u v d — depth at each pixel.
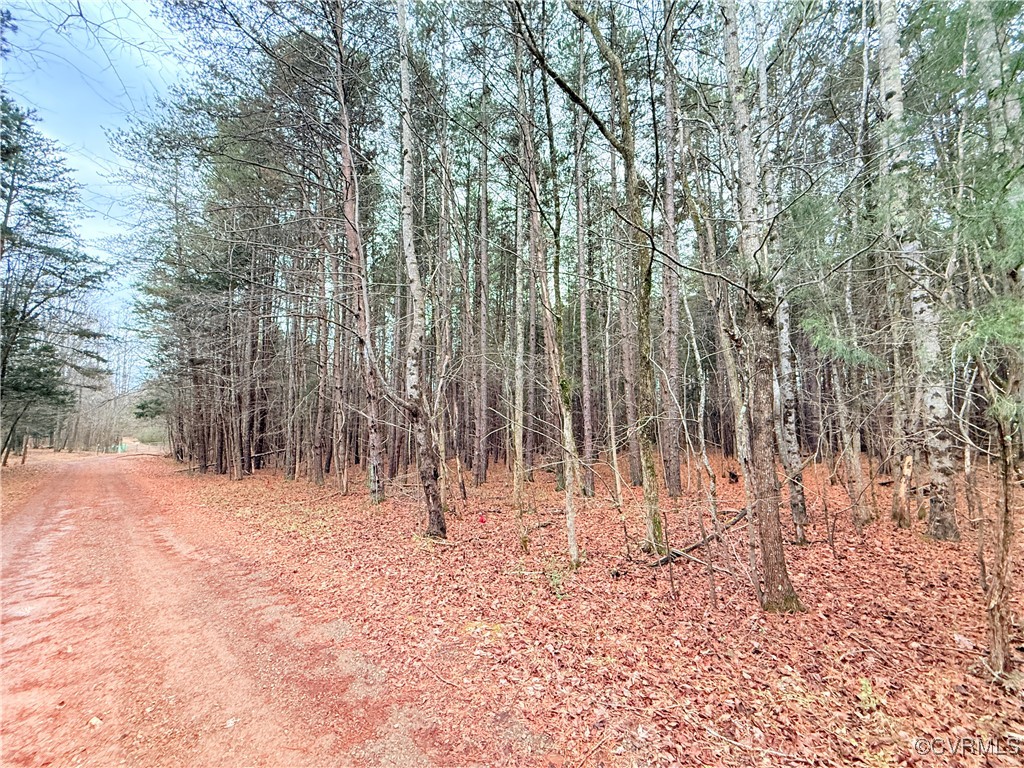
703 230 9.53
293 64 11.67
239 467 22.92
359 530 10.35
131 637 5.29
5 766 3.22
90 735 3.59
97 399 52.59
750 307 5.61
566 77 12.30
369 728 3.67
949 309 4.16
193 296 16.28
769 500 5.61
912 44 8.02
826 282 7.54
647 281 7.70
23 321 21.80
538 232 8.45
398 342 18.48
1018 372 3.74
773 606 5.56
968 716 3.60
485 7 8.64
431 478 9.55
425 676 4.38
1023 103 3.47
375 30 11.88
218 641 5.16
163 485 20.78
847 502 11.25
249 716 3.83
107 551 9.16
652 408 7.88
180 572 7.71
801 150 11.30
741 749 3.34
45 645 5.12
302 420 24.56
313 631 5.38
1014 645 4.48
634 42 11.02
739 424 5.92
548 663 4.55
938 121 5.16
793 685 4.12
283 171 12.09
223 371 23.16
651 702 3.91
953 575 6.47
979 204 3.63
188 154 12.33
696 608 5.79
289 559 8.22
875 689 4.01
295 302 17.23
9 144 16.16
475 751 3.39
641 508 12.17
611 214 14.15
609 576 7.04
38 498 16.70
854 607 5.63
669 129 10.36
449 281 14.09
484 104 11.91
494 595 6.33
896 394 8.99
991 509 8.25
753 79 10.04
